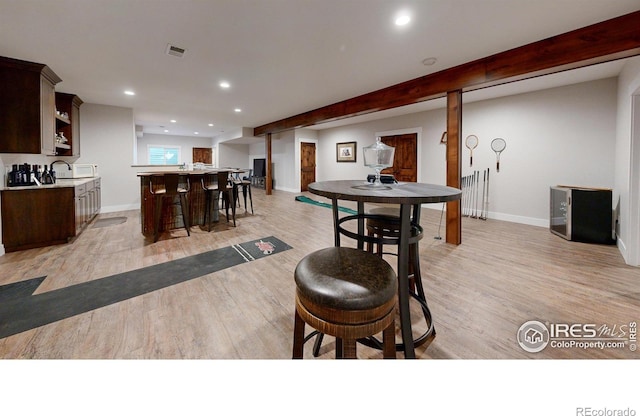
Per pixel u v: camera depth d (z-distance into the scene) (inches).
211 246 139.2
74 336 66.5
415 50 113.7
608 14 87.5
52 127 145.4
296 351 44.4
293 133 367.9
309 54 118.5
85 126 212.2
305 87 167.5
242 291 91.0
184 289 92.0
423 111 244.2
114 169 226.5
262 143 437.1
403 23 92.8
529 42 106.4
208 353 61.4
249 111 242.8
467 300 84.3
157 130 372.2
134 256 123.5
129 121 229.9
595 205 139.6
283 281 99.0
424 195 46.8
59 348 62.2
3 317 74.3
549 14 87.5
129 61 126.3
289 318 75.5
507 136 192.7
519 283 95.5
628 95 119.1
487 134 202.4
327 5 83.4
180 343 64.6
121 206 231.3
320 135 372.2
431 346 63.6
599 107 154.6
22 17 89.4
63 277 100.1
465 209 217.3
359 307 35.0
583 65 101.3
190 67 134.2
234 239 152.2
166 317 75.3
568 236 146.2
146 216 158.7
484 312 77.5
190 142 454.0
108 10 85.5
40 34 100.5
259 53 117.2
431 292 89.5
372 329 36.0
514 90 176.6
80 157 210.4
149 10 85.6
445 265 112.4
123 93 181.8
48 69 134.0
